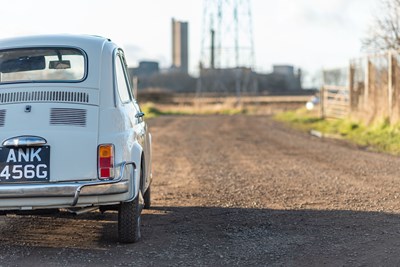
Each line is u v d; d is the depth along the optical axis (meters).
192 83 145.62
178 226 11.22
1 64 10.02
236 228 11.00
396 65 28.27
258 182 16.58
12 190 8.77
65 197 8.86
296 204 13.27
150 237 10.33
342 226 10.98
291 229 10.85
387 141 26.25
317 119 47.09
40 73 9.93
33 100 9.27
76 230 10.98
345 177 17.02
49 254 9.22
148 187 12.78
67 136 8.98
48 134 8.98
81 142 9.00
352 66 37.06
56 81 9.51
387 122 29.55
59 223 11.63
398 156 22.03
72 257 9.03
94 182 8.93
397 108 28.25
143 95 108.25
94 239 10.23
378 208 12.59
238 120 53.91
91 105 9.34
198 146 28.03
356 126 33.81
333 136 32.19
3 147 8.93
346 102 40.88
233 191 15.20
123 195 9.12
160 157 23.59
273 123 47.44
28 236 10.52
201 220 11.75
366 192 14.52
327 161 20.92
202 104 89.75
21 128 9.01
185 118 59.75
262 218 11.84
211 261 8.84
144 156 10.88
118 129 9.31
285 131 37.62
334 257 8.95
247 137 32.91
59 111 9.17
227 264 8.69
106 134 9.15
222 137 33.19
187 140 31.50
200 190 15.47
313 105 57.72
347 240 9.95
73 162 8.95
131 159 9.39
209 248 9.58
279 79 145.62
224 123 48.56
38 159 8.92
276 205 13.23
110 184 8.95
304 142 28.91
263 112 79.31
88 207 9.67
